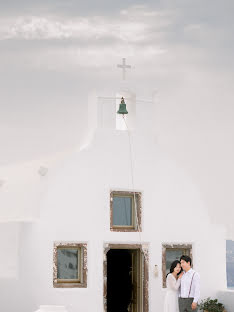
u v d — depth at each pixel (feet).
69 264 73.97
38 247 72.28
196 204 80.59
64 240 73.41
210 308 77.61
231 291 78.38
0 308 71.97
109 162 76.54
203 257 80.18
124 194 77.25
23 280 71.36
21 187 80.89
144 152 78.59
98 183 75.72
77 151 75.51
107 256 84.23
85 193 74.95
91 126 78.07
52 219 73.20
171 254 79.41
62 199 73.92
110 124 77.66
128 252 80.07
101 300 74.18
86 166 75.41
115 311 81.56
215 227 81.46
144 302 76.69
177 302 67.92
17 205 78.64
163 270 77.92
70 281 73.72
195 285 66.39
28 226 72.18
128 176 77.30
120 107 77.46
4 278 72.43
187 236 79.51
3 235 73.41
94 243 74.64
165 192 79.05
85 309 73.36
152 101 80.53
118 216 77.00
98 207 75.36
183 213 79.66
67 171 74.54
